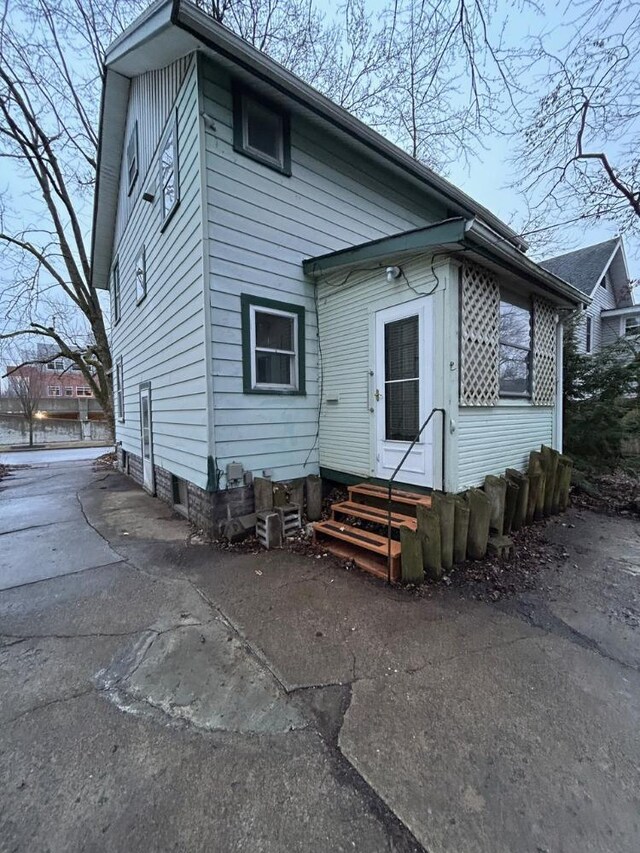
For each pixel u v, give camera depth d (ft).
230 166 15.46
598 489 23.03
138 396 28.09
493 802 5.05
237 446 15.80
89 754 5.83
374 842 4.61
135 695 7.07
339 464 17.76
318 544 14.43
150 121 20.92
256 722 6.43
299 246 17.97
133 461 31.37
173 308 18.66
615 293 57.36
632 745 5.93
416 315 14.14
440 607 10.10
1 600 10.77
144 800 5.13
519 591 11.00
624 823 4.77
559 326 20.58
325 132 19.06
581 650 8.36
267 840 4.65
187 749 5.93
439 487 13.51
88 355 55.72
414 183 23.00
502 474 16.47
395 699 6.91
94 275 40.98
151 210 21.66
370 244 14.55
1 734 6.20
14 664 8.00
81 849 4.55
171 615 9.86
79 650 8.46
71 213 47.88
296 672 7.63
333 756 5.78
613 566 12.73
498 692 7.07
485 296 14.55
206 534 15.80
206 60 14.82
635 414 23.82
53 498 24.48
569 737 6.08
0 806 5.05
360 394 16.60
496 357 15.28
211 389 14.93
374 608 10.05
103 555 14.16
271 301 16.88
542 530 16.16
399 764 5.63
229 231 15.42
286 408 17.47
